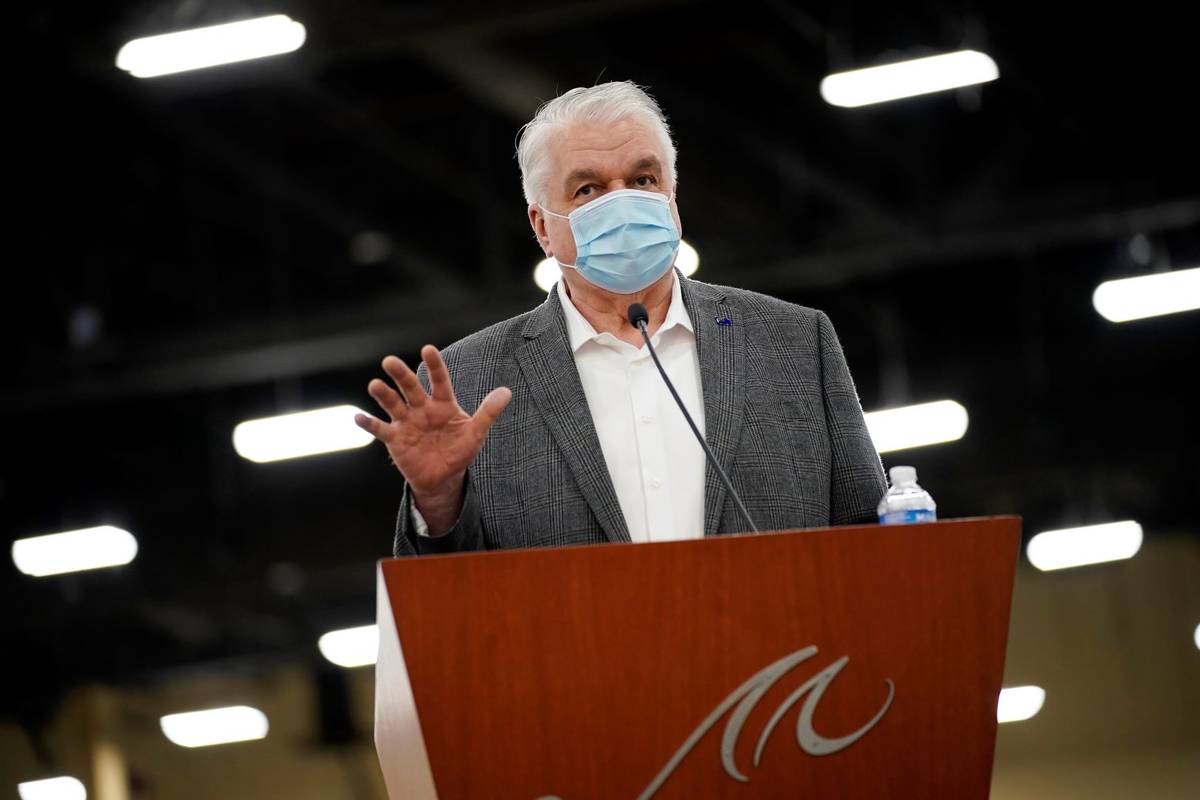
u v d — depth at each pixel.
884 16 9.98
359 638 15.28
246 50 8.55
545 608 2.12
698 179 11.10
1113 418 13.12
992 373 13.06
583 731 2.11
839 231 11.29
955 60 9.41
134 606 15.00
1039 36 10.17
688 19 9.98
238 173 11.12
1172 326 12.89
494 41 9.56
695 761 2.12
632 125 3.17
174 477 14.29
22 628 15.23
